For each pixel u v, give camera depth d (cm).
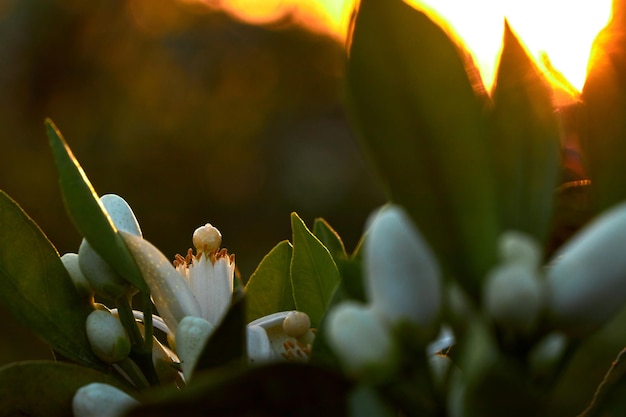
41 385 32
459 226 28
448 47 28
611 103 30
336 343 28
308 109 258
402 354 28
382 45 28
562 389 29
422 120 28
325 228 36
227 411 29
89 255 33
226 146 252
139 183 237
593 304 28
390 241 28
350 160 238
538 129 30
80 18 242
